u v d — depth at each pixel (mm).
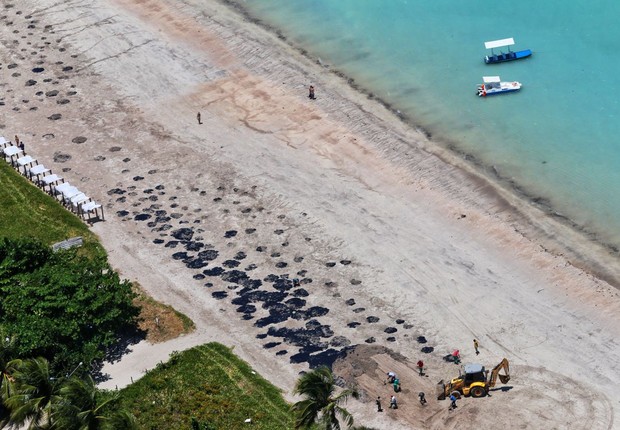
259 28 184375
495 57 171250
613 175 145625
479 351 115875
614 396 109438
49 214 139125
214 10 190250
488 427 105500
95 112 162500
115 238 135250
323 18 187125
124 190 144625
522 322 120312
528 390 110312
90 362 109438
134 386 110125
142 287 125938
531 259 130875
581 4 185125
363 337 118125
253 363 114438
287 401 108625
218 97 165500
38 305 112438
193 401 108062
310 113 161125
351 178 146500
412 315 121500
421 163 149500
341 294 125000
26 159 148875
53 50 178875
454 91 165750
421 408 108312
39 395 96375
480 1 188750
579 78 166375
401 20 185375
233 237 135250
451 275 127938
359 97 165125
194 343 116938
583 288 125812
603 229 136375
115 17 188000
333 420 93438
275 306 123125
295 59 175125
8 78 171750
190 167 149125
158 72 172000
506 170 147875
